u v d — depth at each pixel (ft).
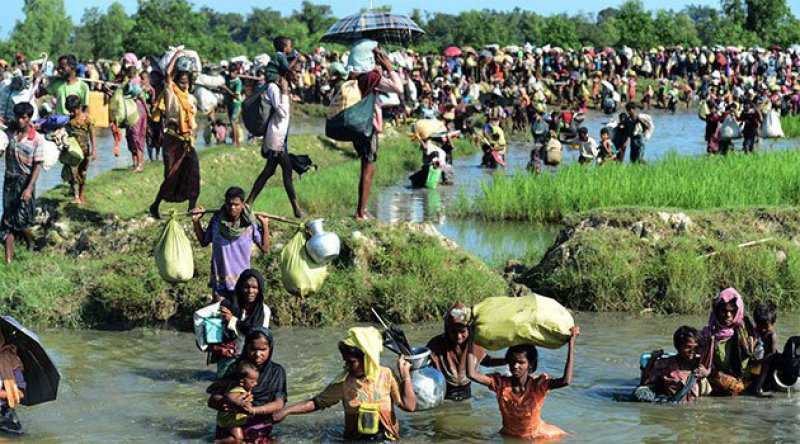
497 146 94.63
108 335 38.01
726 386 31.07
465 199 66.69
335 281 40.34
